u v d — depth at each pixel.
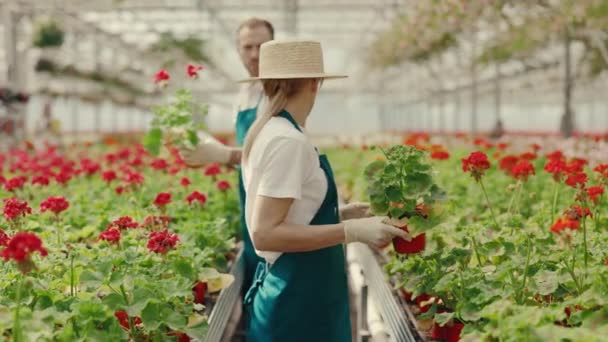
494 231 2.93
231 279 3.24
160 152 3.99
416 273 2.94
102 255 2.98
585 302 2.12
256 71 3.83
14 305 2.22
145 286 2.35
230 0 13.02
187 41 17.12
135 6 12.98
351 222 2.30
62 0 12.23
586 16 7.66
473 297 2.32
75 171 6.45
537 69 17.31
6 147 11.20
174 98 3.85
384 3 12.27
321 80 2.48
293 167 2.22
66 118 31.03
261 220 2.22
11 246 1.80
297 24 15.95
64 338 2.02
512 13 8.85
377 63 21.08
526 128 34.44
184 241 3.43
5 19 12.12
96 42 17.03
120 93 27.06
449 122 44.75
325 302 2.52
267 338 2.54
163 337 2.31
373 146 2.48
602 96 20.73
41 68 17.11
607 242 2.95
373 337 4.20
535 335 1.83
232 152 3.76
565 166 3.44
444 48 14.23
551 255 2.71
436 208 2.42
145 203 5.01
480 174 3.06
